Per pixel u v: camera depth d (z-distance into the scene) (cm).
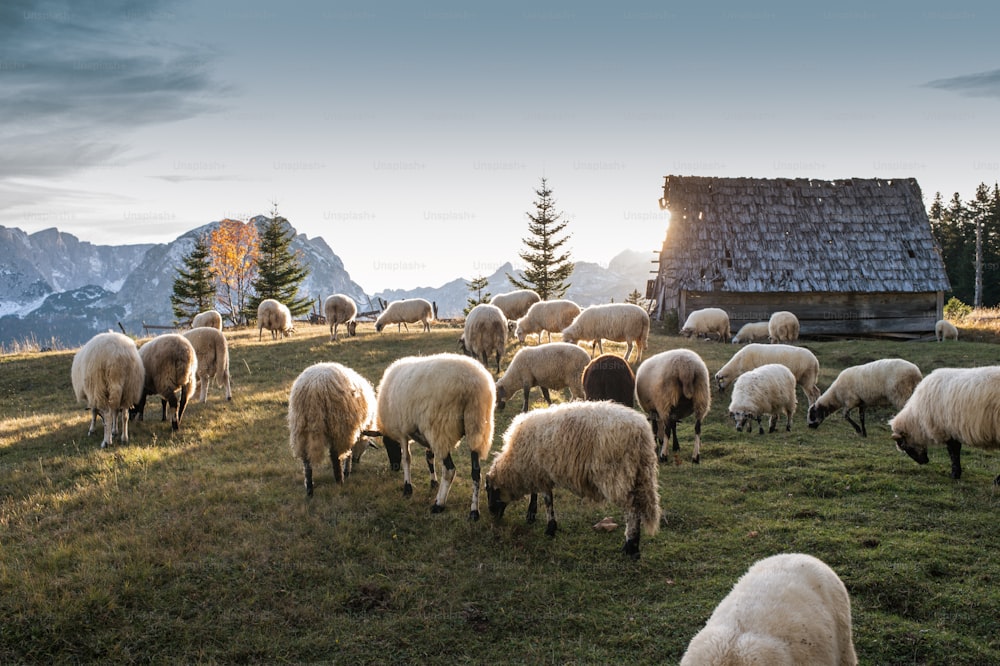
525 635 672
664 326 3209
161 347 1299
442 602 720
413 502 967
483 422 926
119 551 780
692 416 1551
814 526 880
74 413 1559
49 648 627
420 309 3088
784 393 1416
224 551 788
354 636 661
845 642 473
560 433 817
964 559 766
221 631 661
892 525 870
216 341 1608
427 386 914
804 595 452
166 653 632
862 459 1169
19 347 2814
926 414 1054
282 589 730
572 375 1431
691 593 734
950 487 1007
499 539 863
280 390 1742
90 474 1070
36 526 865
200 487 999
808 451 1248
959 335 2984
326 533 846
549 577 771
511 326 2798
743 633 427
